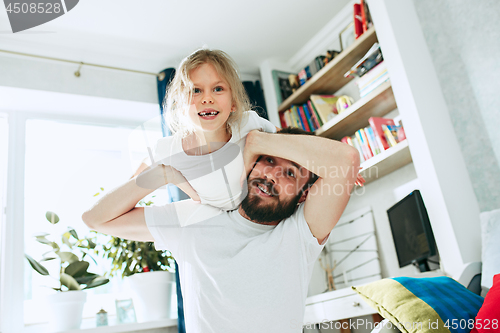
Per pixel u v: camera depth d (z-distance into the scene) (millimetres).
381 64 2266
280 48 2979
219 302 838
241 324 820
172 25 2572
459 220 1818
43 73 2512
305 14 2646
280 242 863
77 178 2502
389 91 2240
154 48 2754
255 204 918
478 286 1422
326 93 2910
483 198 1886
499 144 1829
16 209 2328
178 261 947
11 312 2135
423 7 2215
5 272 2180
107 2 2293
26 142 2527
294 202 916
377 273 2369
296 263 858
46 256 2303
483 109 1902
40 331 2160
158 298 2293
